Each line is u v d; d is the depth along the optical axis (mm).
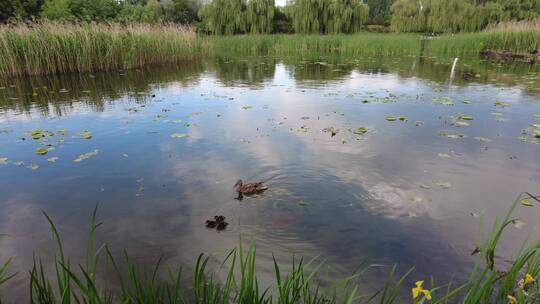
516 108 10000
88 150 7105
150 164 6379
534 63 20844
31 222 4633
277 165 6242
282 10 39438
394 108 10172
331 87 13766
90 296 2559
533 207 4855
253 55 27172
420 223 4527
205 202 5078
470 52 27062
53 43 16609
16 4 30047
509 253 3920
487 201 5031
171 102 11375
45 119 9500
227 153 6832
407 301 3291
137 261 3883
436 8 35344
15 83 14828
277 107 10477
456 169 6051
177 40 22281
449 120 8883
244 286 2709
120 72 17812
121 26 20609
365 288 3461
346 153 6758
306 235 4301
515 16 34656
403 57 24875
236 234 4336
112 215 4777
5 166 6375
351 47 27922
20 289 3469
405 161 6383
